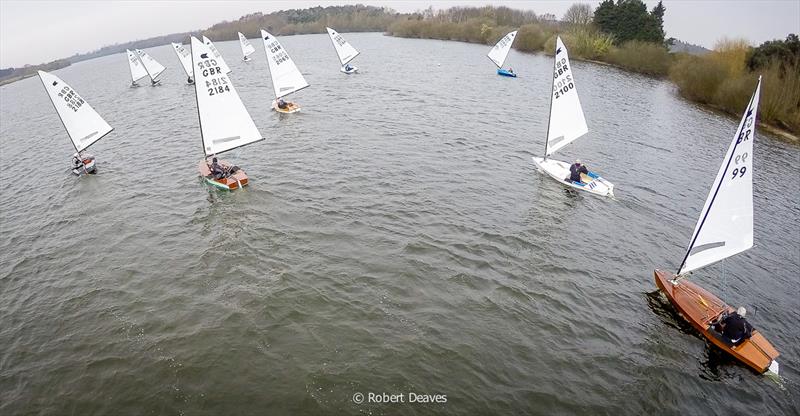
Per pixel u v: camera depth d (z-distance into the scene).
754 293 22.11
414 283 21.03
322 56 107.06
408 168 34.53
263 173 33.78
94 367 16.89
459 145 40.22
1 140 53.81
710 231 19.05
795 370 17.50
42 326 19.27
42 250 25.44
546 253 24.03
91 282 22.06
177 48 77.19
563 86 32.69
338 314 19.03
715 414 15.36
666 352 17.84
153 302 20.28
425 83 69.31
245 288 20.83
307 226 26.11
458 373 16.23
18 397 15.87
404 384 15.71
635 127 50.53
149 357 17.16
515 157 37.81
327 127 45.16
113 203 30.72
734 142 17.34
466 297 20.25
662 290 20.84
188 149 41.16
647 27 107.81
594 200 30.58
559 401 15.32
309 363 16.58
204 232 26.03
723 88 61.50
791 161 42.56
